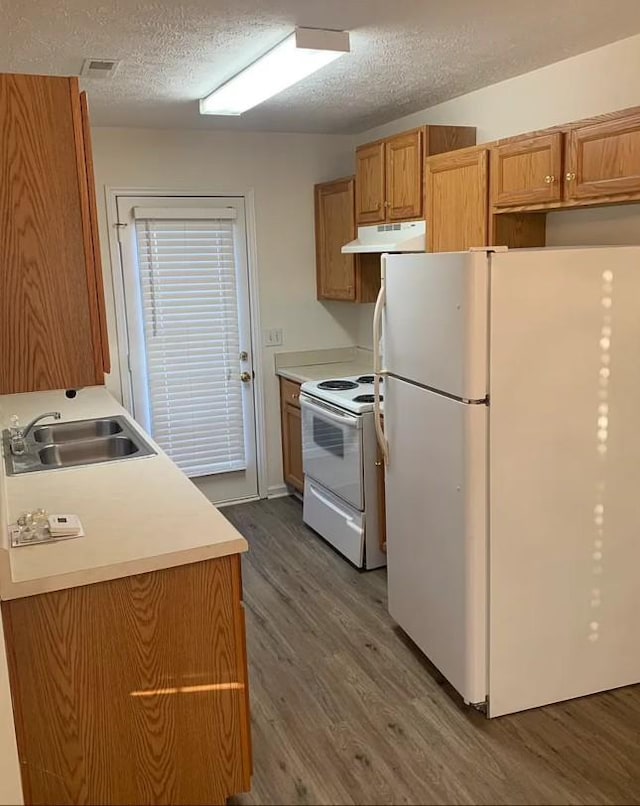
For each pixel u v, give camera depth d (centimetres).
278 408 498
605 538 263
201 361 471
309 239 488
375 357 299
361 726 258
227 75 309
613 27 259
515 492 247
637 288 250
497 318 236
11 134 160
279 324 489
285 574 384
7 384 168
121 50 271
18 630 184
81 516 223
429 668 294
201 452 482
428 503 273
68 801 197
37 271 166
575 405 250
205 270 462
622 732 251
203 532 208
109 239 435
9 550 191
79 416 357
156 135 436
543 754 241
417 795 224
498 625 254
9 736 167
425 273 259
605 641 270
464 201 322
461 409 243
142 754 204
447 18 245
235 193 461
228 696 212
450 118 378
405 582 301
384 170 391
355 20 245
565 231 310
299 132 466
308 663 299
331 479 407
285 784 230
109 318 442
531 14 243
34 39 256
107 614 193
